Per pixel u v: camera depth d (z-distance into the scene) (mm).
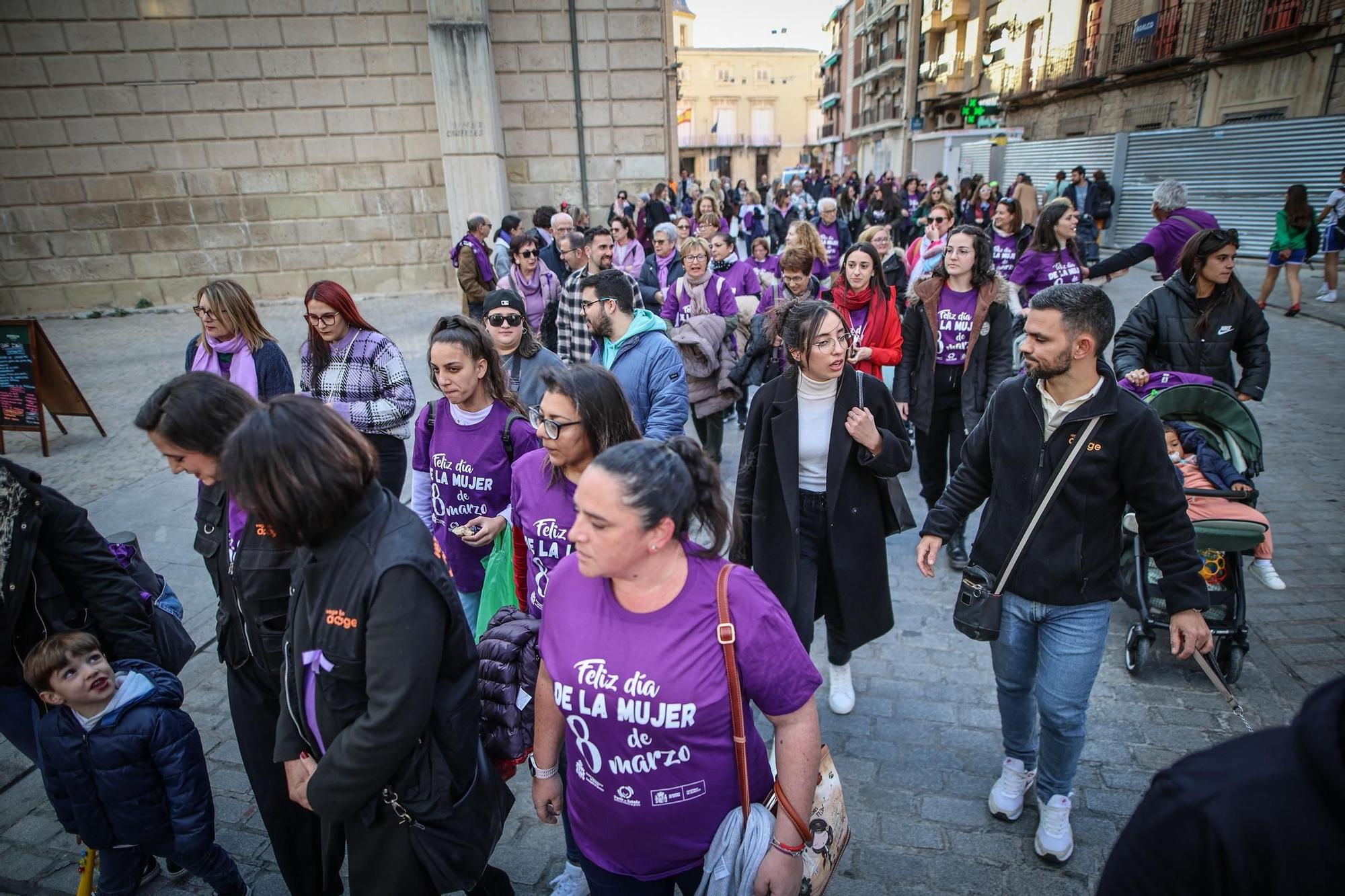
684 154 74000
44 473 6375
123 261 13562
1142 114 19688
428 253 14234
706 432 5484
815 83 74125
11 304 13461
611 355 3424
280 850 2221
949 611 4004
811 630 3006
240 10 12664
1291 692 3209
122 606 2299
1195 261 3590
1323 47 14242
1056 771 2414
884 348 4223
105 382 9219
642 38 13414
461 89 12719
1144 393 3545
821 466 2912
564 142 13844
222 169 13406
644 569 1472
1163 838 913
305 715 1693
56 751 2150
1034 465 2234
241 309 3715
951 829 2615
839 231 10539
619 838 1619
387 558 1556
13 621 2109
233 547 1990
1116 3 20484
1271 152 14305
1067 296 2035
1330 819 811
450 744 1722
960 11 31531
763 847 1487
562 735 1816
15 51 12398
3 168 12883
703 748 1493
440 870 1747
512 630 2111
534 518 2299
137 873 2396
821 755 1680
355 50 13102
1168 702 3195
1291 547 4332
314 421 1508
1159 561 2168
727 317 5363
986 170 23812
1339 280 12500
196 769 2291
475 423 2855
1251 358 3717
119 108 12867
